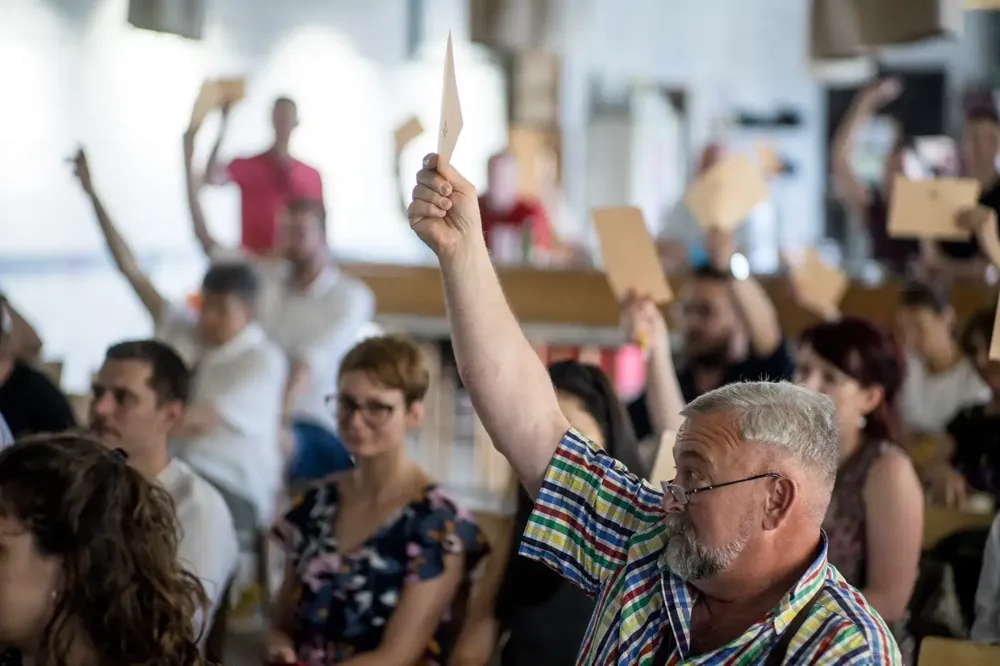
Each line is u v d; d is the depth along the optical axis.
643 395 3.83
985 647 2.29
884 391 2.73
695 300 4.14
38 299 7.00
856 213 7.11
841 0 3.71
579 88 10.88
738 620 1.67
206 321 4.48
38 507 1.78
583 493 1.90
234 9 8.37
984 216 3.15
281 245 5.35
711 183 3.57
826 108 11.75
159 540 1.88
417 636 2.66
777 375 4.13
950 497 3.51
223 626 2.75
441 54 10.45
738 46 11.77
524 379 1.95
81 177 4.71
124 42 7.63
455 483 6.83
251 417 4.43
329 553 2.76
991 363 3.37
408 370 2.77
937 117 11.41
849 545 2.66
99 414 2.76
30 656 1.84
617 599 1.78
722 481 1.66
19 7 6.73
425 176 1.90
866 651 1.57
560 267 6.86
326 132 9.38
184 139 5.34
